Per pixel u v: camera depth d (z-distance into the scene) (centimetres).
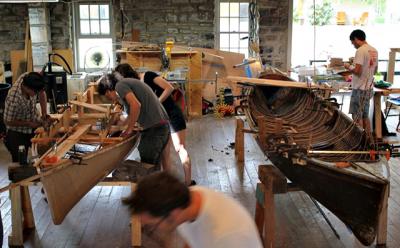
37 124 472
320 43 1153
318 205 480
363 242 353
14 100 471
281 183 363
